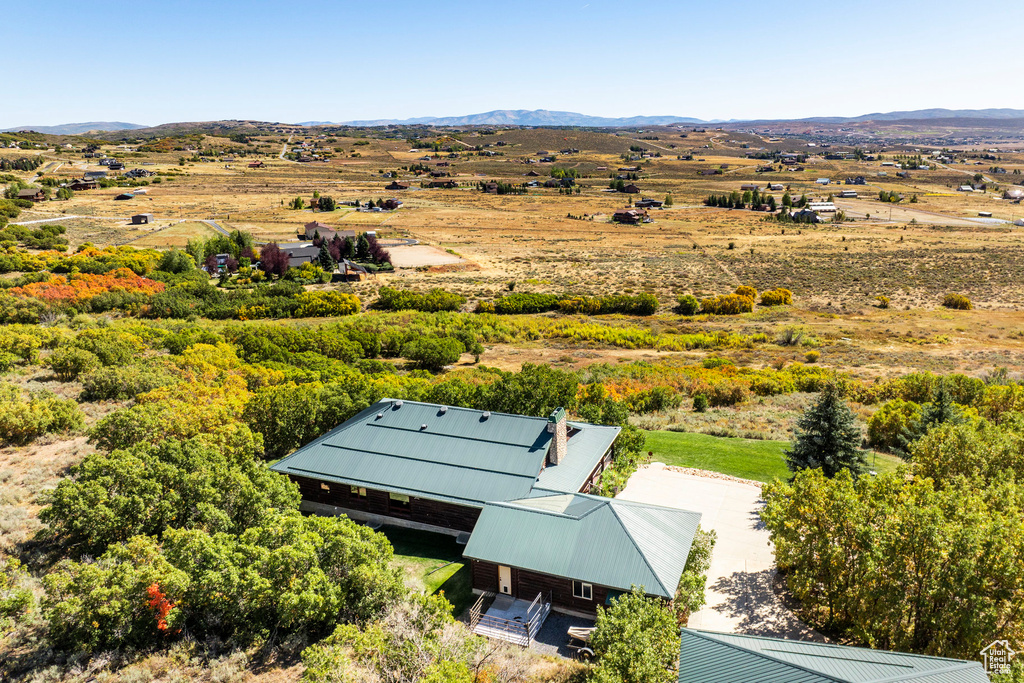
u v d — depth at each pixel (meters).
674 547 20.89
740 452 35.00
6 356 44.75
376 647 15.65
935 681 12.20
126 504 22.11
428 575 23.55
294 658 17.33
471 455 26.83
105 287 85.44
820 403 28.84
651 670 15.02
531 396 35.16
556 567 20.48
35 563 21.33
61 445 31.53
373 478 26.78
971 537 16.41
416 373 53.88
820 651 13.53
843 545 18.92
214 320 82.31
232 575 17.80
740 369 58.91
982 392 39.34
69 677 15.98
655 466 32.84
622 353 68.94
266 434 32.19
